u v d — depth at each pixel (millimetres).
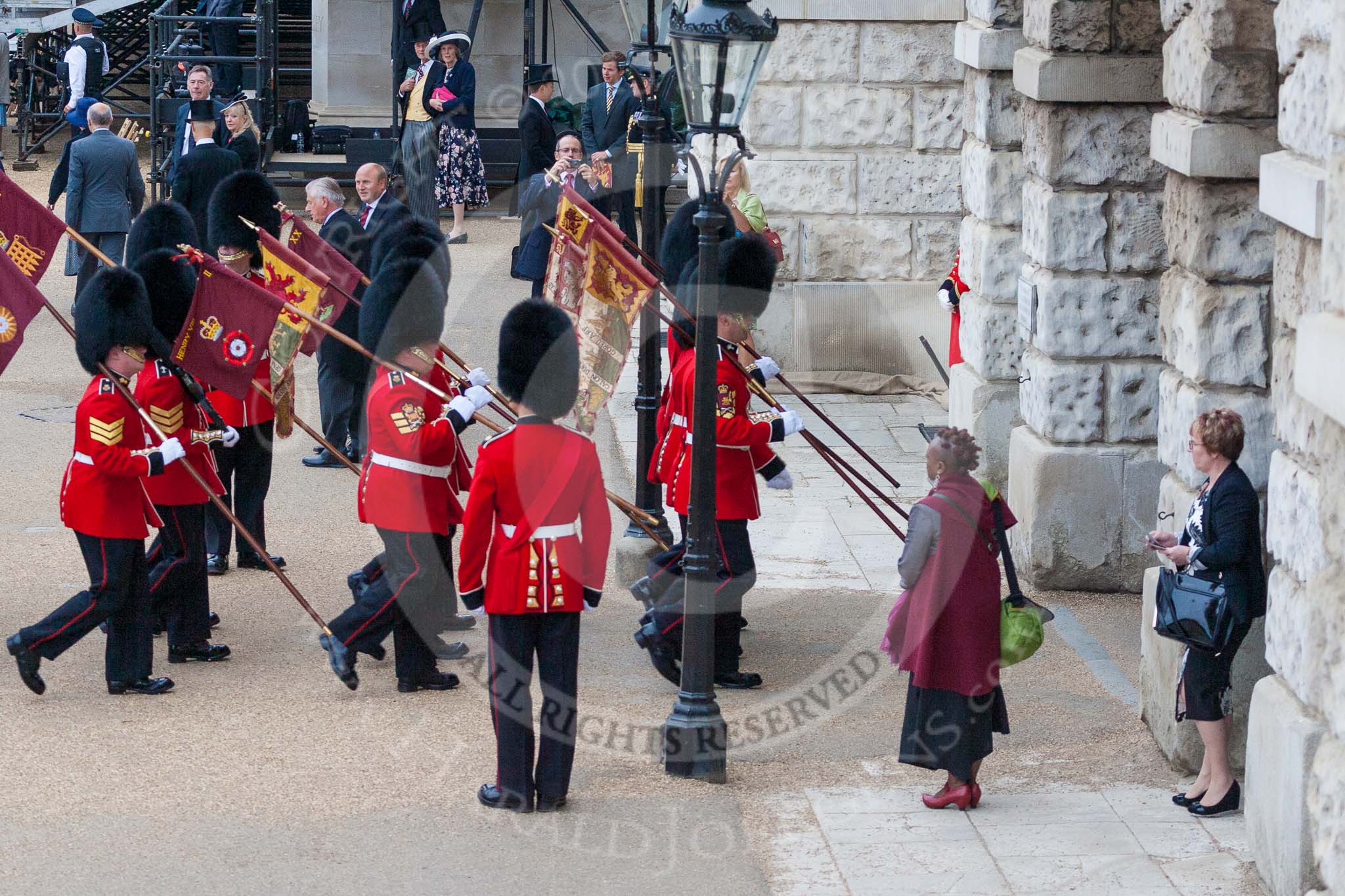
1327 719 18703
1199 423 23062
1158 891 20719
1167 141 25984
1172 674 24906
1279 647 20594
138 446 27250
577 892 20703
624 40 57656
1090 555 33094
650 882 20969
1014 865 21469
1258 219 24953
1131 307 32375
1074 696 27844
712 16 22812
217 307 28766
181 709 26766
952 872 21266
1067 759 25312
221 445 33000
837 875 21219
